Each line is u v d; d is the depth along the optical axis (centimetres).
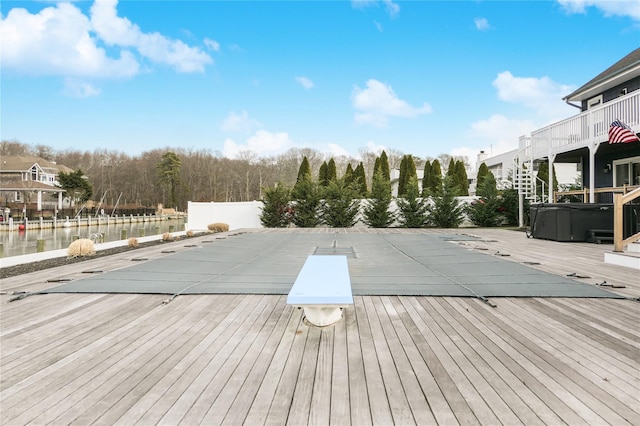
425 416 176
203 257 748
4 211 3275
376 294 422
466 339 284
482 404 187
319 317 314
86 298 412
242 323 325
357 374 223
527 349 263
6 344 276
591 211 980
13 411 182
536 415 177
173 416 177
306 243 1023
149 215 4850
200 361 244
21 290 454
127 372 228
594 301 393
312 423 171
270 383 212
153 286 469
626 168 1239
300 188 1920
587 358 247
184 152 6556
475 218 1833
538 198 1529
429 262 662
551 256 726
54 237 2170
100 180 6072
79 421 173
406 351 260
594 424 169
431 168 2461
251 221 2025
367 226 1892
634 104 954
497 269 584
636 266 584
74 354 257
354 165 5247
